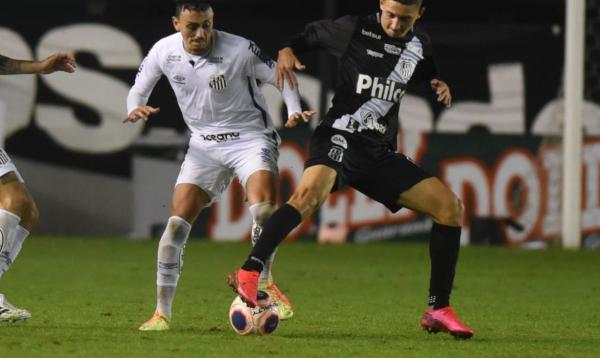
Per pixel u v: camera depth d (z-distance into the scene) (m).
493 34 50.09
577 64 48.47
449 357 19.95
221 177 23.67
